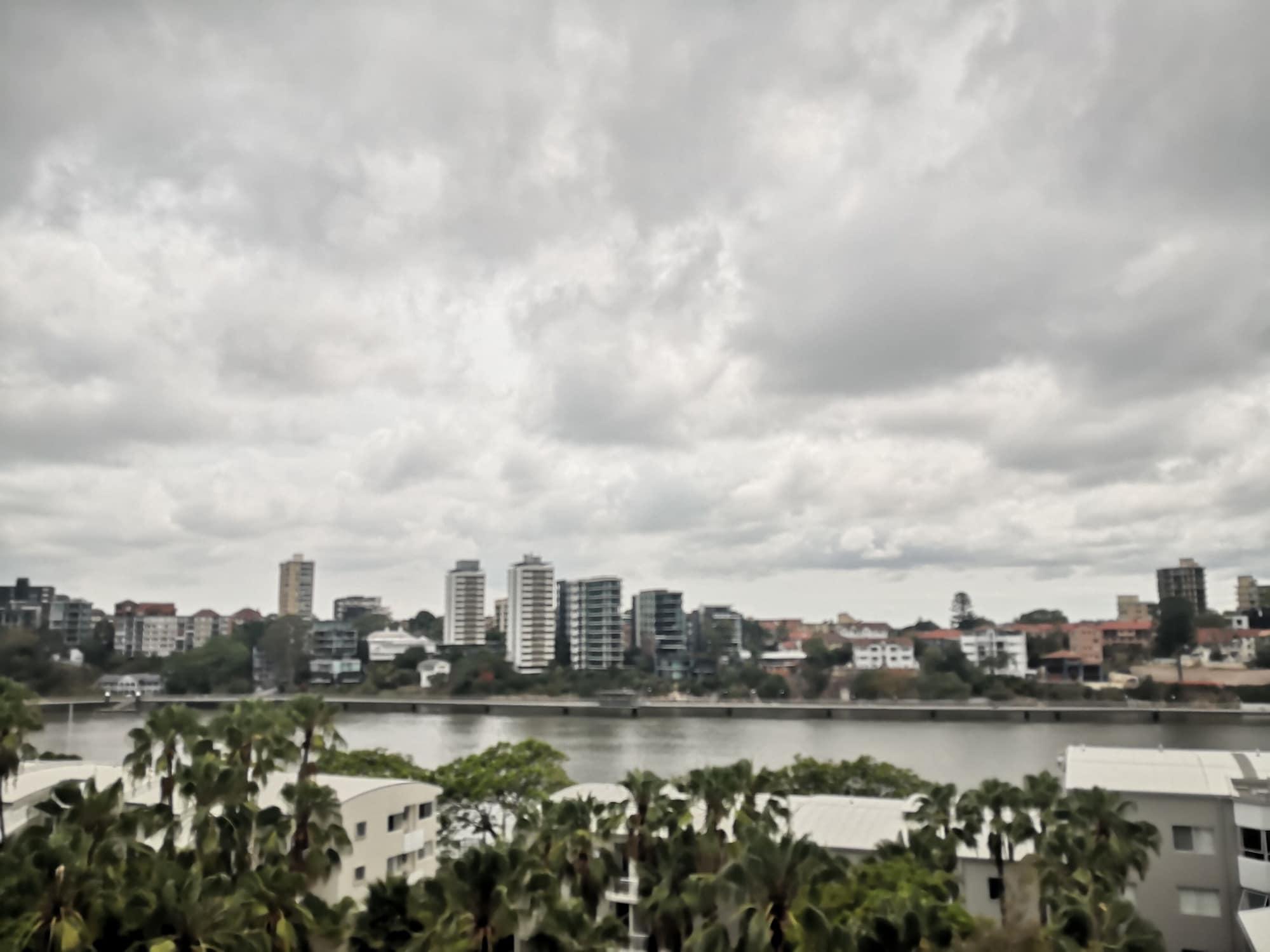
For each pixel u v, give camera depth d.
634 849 56.03
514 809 88.62
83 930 38.53
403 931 43.97
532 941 42.12
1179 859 63.75
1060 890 50.91
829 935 39.06
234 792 56.06
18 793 73.81
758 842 43.59
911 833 58.16
